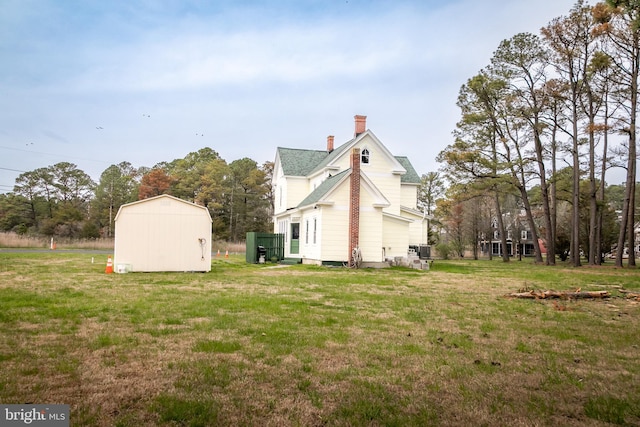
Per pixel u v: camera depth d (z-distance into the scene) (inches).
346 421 164.2
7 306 365.1
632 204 1147.3
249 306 390.9
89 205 2817.4
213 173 2423.7
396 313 379.6
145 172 2992.1
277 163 1520.7
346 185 928.3
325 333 295.3
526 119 1348.4
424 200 2635.3
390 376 214.8
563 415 176.7
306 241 1045.2
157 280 595.2
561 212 1943.9
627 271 985.5
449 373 221.5
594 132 1208.8
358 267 887.7
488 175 1401.3
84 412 165.2
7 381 193.2
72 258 1022.4
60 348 245.1
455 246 2241.6
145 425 156.6
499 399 190.5
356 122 1259.8
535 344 284.2
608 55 1120.8
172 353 241.0
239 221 2445.9
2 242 1632.6
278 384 199.3
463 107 1466.5
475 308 416.5
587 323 354.9
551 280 720.3
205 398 180.5
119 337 270.7
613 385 210.5
